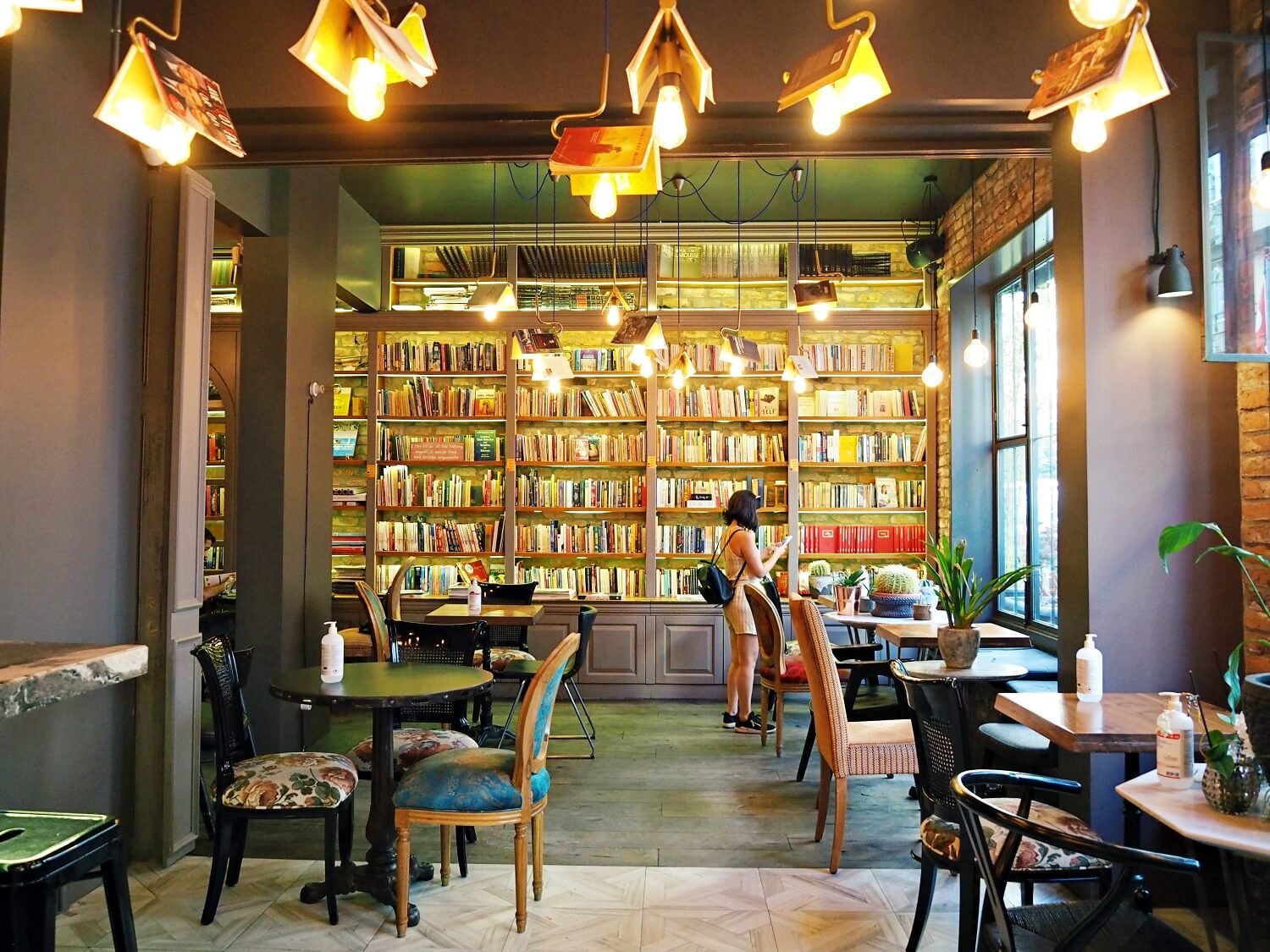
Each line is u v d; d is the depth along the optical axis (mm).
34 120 3090
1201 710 2244
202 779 4039
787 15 3408
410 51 2180
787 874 3475
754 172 6348
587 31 3412
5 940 1845
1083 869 2400
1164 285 3273
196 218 3838
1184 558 3326
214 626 5652
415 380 7582
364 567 7645
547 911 3133
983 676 3807
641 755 5324
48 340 3150
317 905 3189
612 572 7391
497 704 6887
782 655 5359
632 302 7574
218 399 7477
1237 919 1839
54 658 1865
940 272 7289
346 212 6832
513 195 6836
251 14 3459
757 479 7527
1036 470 5957
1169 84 2287
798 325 7363
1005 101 3363
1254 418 3270
